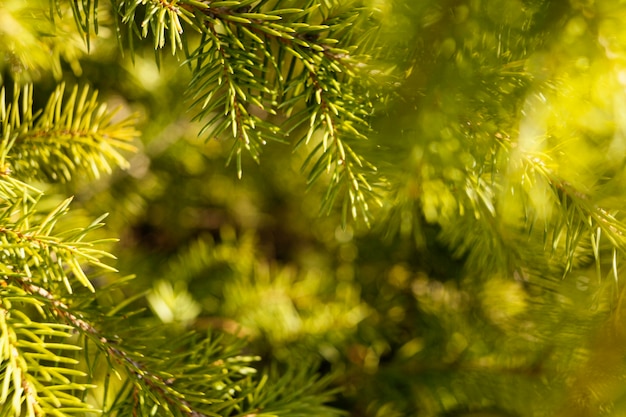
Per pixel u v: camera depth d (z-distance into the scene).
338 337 0.92
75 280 0.72
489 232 0.78
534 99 0.70
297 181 1.02
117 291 0.89
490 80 0.69
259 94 0.70
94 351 0.78
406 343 0.92
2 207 0.70
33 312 0.77
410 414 0.89
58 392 0.66
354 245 1.00
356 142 0.72
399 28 0.69
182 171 1.03
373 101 0.71
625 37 0.68
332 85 0.70
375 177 0.74
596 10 0.69
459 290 0.93
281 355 0.90
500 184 0.74
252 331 0.90
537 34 0.69
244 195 1.07
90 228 0.68
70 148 0.76
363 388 0.90
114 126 0.77
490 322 0.90
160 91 0.93
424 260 0.96
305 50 0.70
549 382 0.82
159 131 0.94
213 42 0.69
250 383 0.75
